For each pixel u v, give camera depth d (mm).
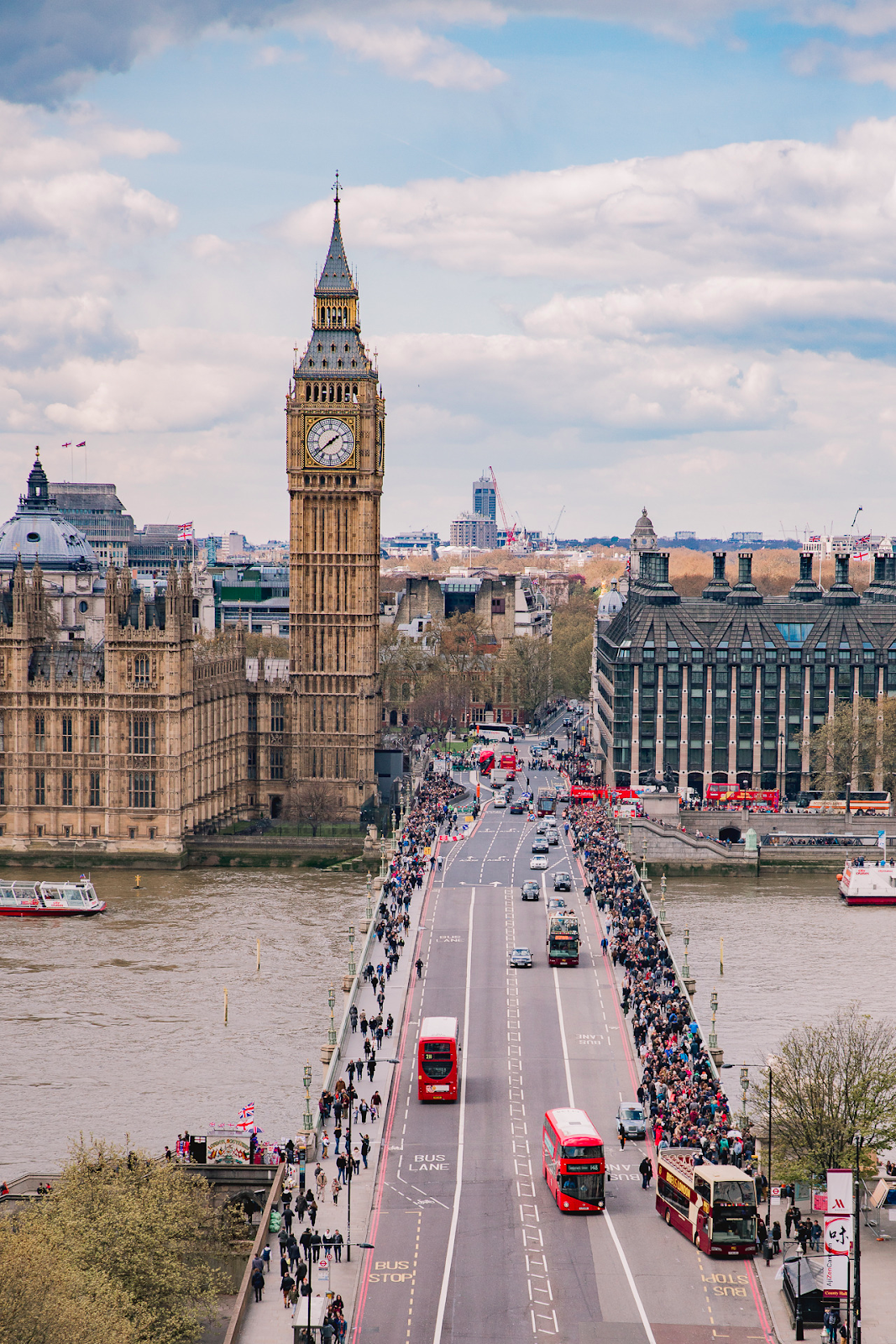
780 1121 152500
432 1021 178750
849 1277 119875
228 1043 198875
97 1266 127875
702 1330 122812
